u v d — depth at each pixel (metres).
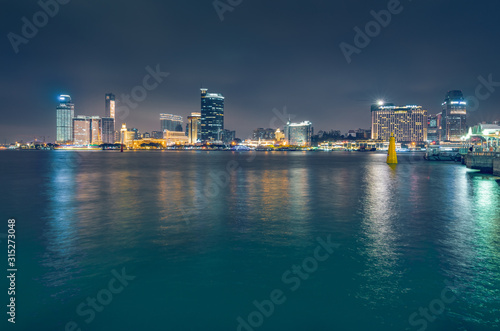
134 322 6.75
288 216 16.34
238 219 15.68
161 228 13.95
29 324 6.66
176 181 34.97
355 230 13.45
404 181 34.69
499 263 9.55
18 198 22.67
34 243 11.76
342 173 47.31
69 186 30.06
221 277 8.77
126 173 47.28
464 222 14.82
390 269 9.16
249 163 84.69
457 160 87.69
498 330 6.37
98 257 10.28
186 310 7.17
